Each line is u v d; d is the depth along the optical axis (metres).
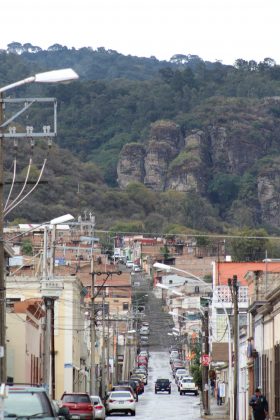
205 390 118.00
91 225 128.25
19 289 122.19
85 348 160.62
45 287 90.38
